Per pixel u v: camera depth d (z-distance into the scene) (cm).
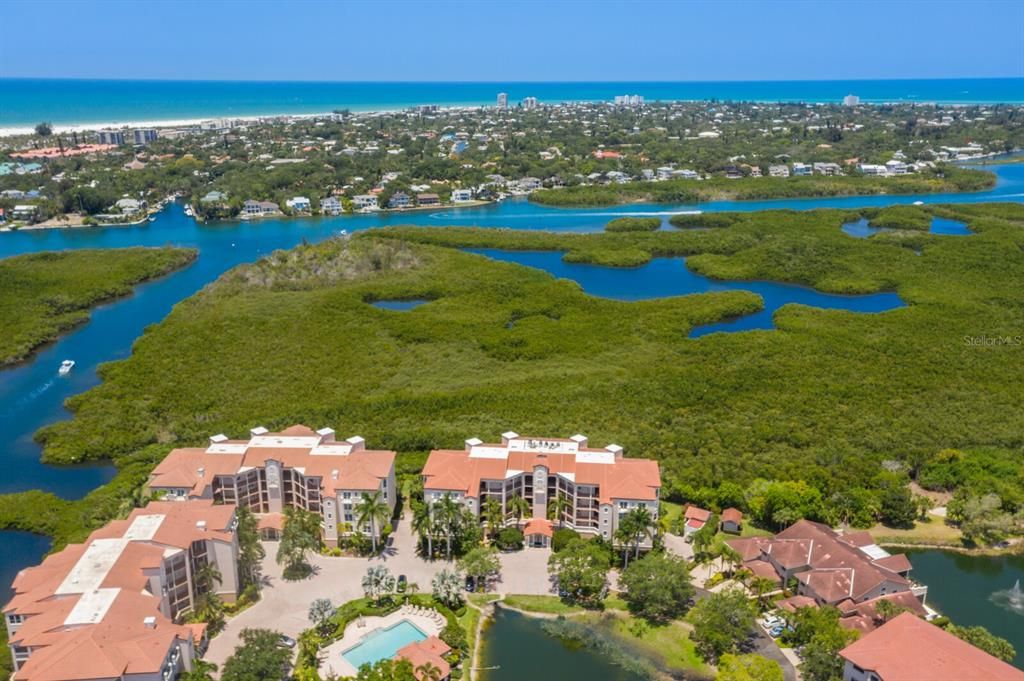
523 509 13900
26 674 9125
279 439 14912
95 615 9938
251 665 9944
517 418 17775
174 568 11400
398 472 15838
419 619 11900
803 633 11194
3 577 12694
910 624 10412
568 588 12419
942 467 15700
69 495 15425
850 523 14362
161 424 17962
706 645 11294
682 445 16500
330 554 13600
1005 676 9388
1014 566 13500
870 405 18312
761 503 14388
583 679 10781
